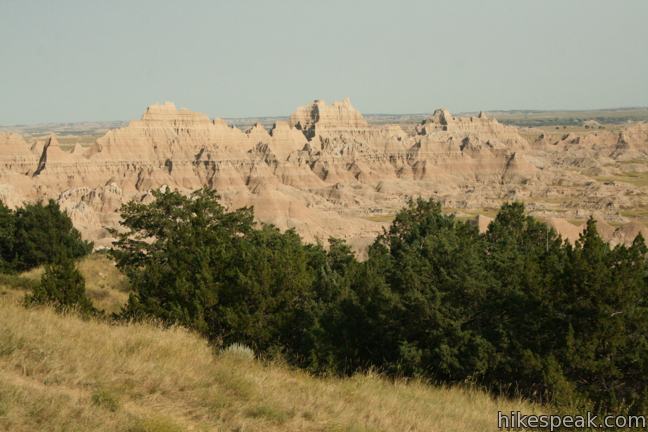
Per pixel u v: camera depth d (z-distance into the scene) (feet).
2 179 544.62
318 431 51.11
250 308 100.07
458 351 87.92
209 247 110.83
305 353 92.73
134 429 44.14
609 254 86.58
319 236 402.11
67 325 68.59
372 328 97.86
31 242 187.42
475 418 63.98
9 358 52.44
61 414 43.45
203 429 46.78
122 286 168.86
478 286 92.38
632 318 81.25
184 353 66.18
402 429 55.62
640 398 72.33
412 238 175.42
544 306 84.28
